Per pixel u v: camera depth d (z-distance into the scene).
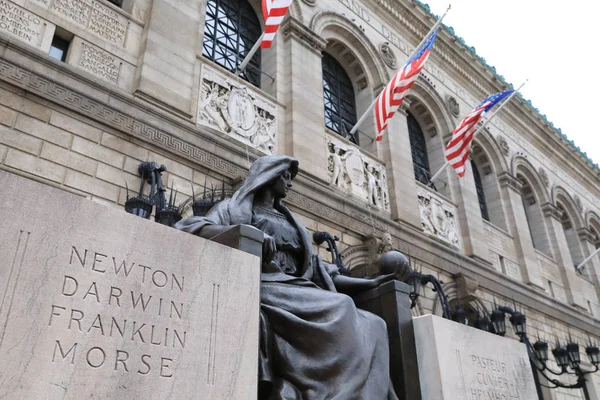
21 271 2.64
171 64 12.45
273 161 5.09
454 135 17.27
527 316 21.81
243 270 3.54
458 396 4.54
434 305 17.05
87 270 2.87
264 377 3.59
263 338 3.78
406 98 20.81
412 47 22.88
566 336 23.95
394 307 4.78
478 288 19.44
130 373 2.79
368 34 20.52
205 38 14.84
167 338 3.01
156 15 12.66
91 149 10.14
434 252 18.06
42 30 10.72
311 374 3.65
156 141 11.19
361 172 16.98
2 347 2.46
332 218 14.67
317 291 4.10
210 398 3.02
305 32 17.03
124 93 11.08
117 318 2.87
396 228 16.78
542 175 28.98
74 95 10.22
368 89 19.75
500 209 24.56
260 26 17.14
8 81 9.42
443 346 4.66
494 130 26.58
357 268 15.03
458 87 25.11
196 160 11.77
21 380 2.45
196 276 3.29
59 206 2.89
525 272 23.45
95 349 2.72
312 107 15.95
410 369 4.57
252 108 14.34
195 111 12.72
